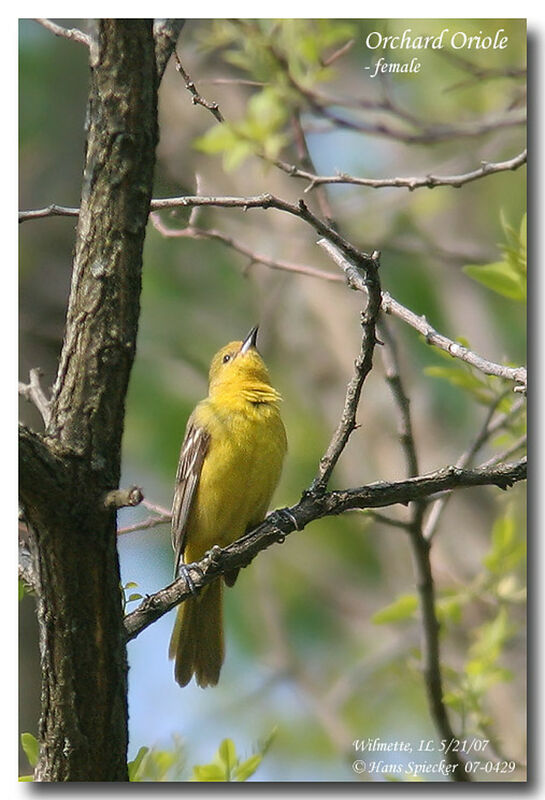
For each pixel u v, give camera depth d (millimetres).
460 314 16219
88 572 6621
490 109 13781
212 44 11430
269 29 11375
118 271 6828
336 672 15617
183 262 17281
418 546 9125
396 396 8977
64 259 14586
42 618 6730
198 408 10641
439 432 15531
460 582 12484
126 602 7582
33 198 14898
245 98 14953
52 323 14062
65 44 15328
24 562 7648
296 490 15836
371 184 9172
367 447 15656
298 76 11352
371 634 15727
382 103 11680
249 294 17484
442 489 7602
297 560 16391
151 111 6891
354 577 16359
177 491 10445
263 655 15148
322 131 11695
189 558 10688
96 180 6863
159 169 9031
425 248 14766
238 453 10227
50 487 6359
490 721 9617
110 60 6785
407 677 13125
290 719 14156
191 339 16906
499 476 7531
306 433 16188
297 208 6805
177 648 10195
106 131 6816
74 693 6781
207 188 15078
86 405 6664
